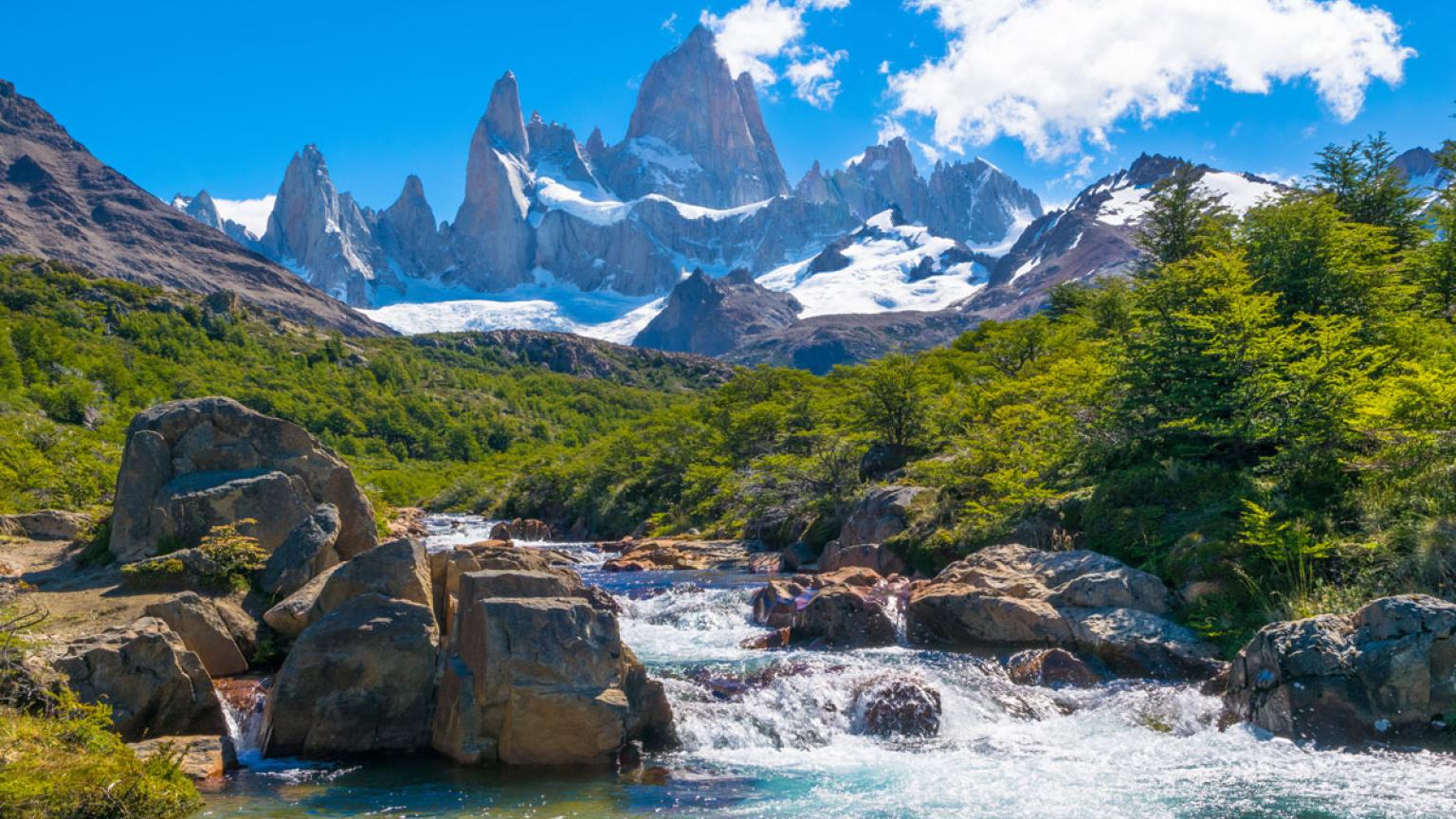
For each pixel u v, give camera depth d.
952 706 16.94
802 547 41.06
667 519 62.62
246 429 23.39
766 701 17.03
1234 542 21.50
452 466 136.25
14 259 177.50
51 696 13.62
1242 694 16.19
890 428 49.84
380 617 15.75
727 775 14.16
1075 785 13.63
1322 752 14.50
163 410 22.98
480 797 13.16
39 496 41.62
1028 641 21.42
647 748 15.44
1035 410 36.47
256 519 21.84
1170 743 15.35
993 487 31.80
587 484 76.88
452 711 14.98
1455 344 27.36
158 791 12.29
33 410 90.06
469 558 18.75
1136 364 29.03
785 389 79.25
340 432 147.38
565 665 14.76
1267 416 24.98
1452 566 18.03
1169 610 21.11
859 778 14.05
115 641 14.85
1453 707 14.62
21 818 11.08
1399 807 12.38
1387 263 37.78
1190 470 25.73
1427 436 21.39
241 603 19.31
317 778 13.98
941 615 22.95
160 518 21.58
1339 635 15.48
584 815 12.48
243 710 15.97
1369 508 20.86
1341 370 25.08
